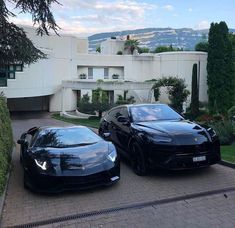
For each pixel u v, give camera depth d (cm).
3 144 786
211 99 3653
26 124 2650
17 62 1483
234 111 1633
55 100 3884
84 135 799
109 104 3088
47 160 666
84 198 647
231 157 905
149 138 758
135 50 4559
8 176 805
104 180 674
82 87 3591
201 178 751
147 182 736
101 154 703
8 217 571
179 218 541
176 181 735
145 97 3422
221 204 594
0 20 1260
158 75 4222
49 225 536
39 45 3559
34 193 687
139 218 547
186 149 732
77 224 535
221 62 3581
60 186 646
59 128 838
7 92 3081
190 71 4022
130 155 845
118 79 4031
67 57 3959
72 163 662
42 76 3469
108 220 545
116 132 948
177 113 929
